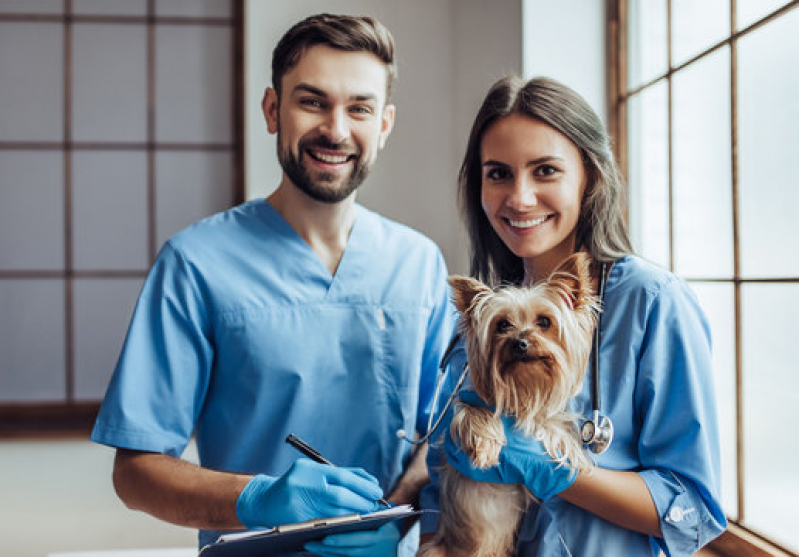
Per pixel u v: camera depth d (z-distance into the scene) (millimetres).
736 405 2025
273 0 3377
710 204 2129
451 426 1121
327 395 1365
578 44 2621
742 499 2014
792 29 1774
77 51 3564
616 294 1134
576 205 1147
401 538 1265
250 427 1340
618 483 1037
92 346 3633
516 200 1116
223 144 3627
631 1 2547
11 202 3580
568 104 1122
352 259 1414
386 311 1415
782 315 1844
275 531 1015
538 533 1104
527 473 1060
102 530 2846
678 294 1116
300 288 1376
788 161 1806
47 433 3379
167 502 1201
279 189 1460
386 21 3445
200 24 3580
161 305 1321
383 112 1372
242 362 1335
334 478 1103
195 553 2398
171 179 3625
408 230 1533
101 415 1282
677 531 1042
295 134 1300
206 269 1347
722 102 2061
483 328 1070
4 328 3592
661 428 1084
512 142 1122
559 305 1059
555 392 1050
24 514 2932
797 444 1797
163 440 1289
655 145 2432
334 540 1109
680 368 1084
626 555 1086
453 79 3479
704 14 2146
